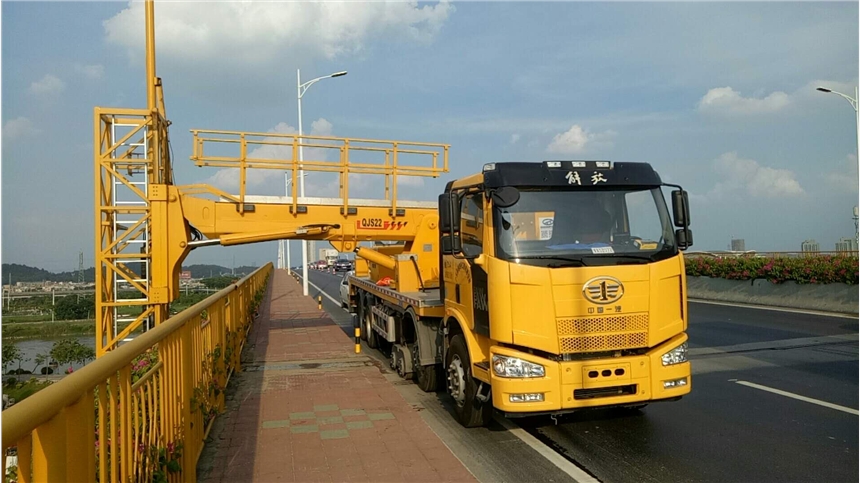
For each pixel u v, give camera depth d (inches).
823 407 271.1
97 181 388.2
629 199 236.5
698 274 855.7
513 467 207.6
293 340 539.5
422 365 319.0
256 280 836.6
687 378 222.5
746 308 694.5
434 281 406.3
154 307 395.5
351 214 433.1
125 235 396.8
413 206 451.5
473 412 249.8
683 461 210.5
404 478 194.1
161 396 153.1
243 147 408.2
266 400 302.7
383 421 261.4
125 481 119.1
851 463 202.8
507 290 213.8
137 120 395.2
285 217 421.4
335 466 205.0
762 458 210.5
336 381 350.9
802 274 669.3
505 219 222.7
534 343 211.2
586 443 233.8
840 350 409.1
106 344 394.3
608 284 215.3
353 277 575.2
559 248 223.9
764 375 339.9
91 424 99.7
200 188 409.1
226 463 208.5
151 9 405.4
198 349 220.1
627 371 213.3
